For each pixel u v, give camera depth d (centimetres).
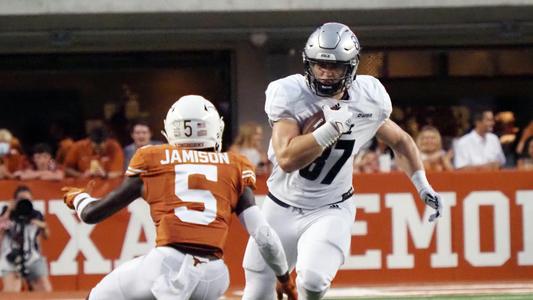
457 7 4100
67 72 4634
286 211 2072
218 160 1761
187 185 1730
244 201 1762
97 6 4022
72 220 3194
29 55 4609
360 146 2066
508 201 3294
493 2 4103
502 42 4625
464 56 4641
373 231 3253
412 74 4622
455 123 4625
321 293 1975
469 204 3284
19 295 3114
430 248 3269
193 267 1684
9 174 3700
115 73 4631
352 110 2006
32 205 3181
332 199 2064
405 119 4622
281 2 4031
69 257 3194
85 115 4666
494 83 4688
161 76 4631
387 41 4547
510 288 3144
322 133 1888
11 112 4669
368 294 3044
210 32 4338
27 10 4012
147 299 1691
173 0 4025
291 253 2100
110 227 3200
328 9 4047
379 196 3253
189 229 1698
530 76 4697
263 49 4512
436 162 3678
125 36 4431
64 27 4259
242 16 4128
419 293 3053
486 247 3291
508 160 4288
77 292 3164
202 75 4622
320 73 1945
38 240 3183
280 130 1978
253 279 2072
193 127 1762
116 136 4628
